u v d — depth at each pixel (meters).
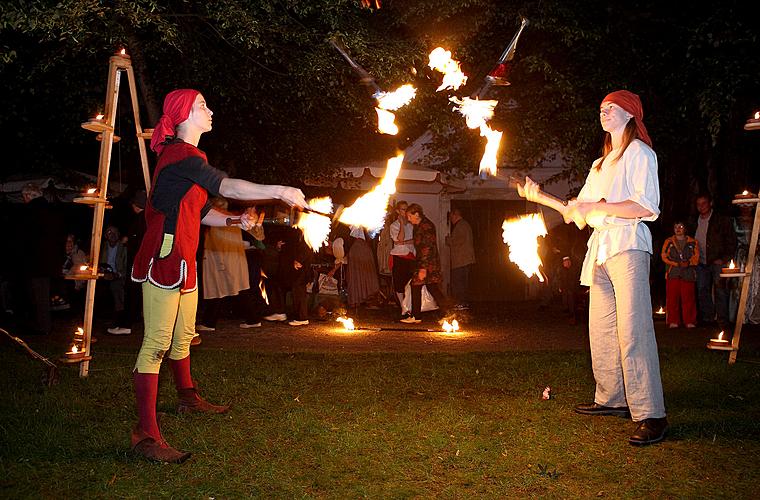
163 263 4.61
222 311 12.59
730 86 10.50
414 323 11.78
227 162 14.48
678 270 11.20
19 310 12.34
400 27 12.64
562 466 4.39
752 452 4.64
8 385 6.37
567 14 11.62
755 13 10.84
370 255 12.96
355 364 7.55
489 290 17.78
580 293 11.95
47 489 3.99
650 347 4.95
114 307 12.09
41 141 13.77
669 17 11.88
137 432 4.56
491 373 7.07
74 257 12.71
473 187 17.22
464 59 12.38
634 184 5.00
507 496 3.93
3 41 11.19
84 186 14.45
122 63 6.55
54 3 8.83
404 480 4.15
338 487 4.05
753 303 11.72
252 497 3.88
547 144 13.35
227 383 6.50
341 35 10.23
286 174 14.62
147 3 9.62
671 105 12.20
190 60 11.81
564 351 8.42
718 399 5.99
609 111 5.16
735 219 12.04
